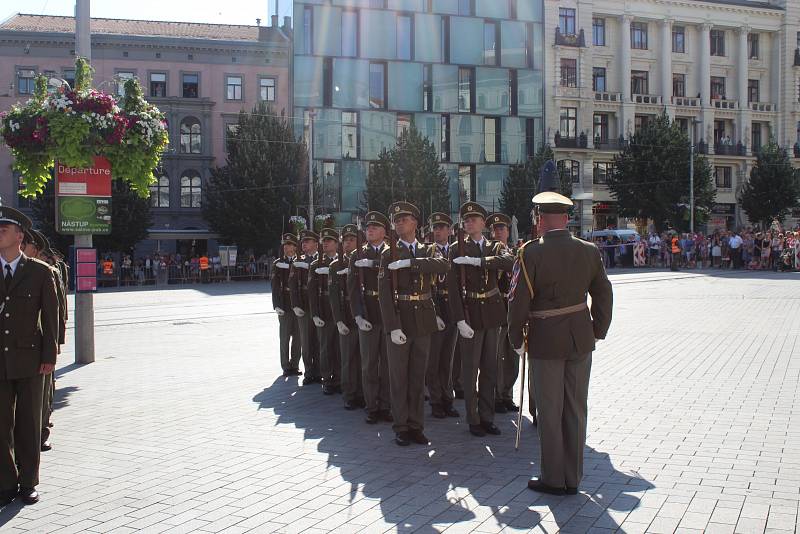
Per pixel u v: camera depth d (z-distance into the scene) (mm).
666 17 58281
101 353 13461
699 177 51562
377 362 8242
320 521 5164
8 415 5812
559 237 5766
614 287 26953
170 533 5012
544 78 54906
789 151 60875
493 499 5566
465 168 53219
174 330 17000
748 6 60062
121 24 51531
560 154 55688
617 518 5086
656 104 58250
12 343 5762
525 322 5746
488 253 7695
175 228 49438
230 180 44312
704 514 5074
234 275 43125
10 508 5598
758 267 37938
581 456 5699
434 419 8445
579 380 5746
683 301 21125
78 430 7875
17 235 5945
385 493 5746
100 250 42938
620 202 53125
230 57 50188
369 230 8375
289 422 8211
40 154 11492
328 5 50312
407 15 51844
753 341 13016
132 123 11586
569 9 56031
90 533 5059
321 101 50250
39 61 47281
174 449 7098
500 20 53750
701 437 7004
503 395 8750
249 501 5609
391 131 51562
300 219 38031
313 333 10625
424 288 7332
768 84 61844
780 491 5477
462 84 53125
